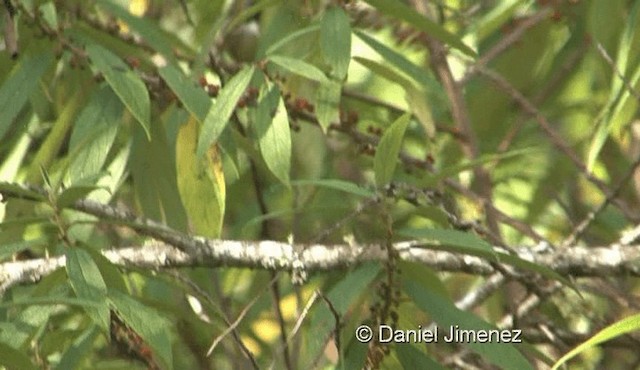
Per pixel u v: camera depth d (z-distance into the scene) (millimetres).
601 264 8766
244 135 10008
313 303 8945
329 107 9258
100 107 9445
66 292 8375
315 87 11078
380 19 11445
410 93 9977
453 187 10789
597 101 12945
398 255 8281
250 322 11477
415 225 11219
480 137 12719
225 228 12438
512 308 9859
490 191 11508
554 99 13148
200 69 9695
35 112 10375
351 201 11773
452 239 8117
